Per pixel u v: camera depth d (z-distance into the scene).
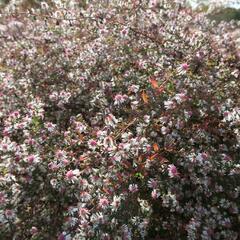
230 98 4.59
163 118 4.22
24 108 4.88
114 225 3.67
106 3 5.93
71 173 3.87
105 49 5.22
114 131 4.15
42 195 4.05
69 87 5.19
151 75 4.79
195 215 4.07
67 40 5.80
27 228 3.93
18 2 7.57
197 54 4.74
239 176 4.18
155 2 5.60
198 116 4.48
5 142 4.10
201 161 4.07
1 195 3.82
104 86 4.88
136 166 3.97
